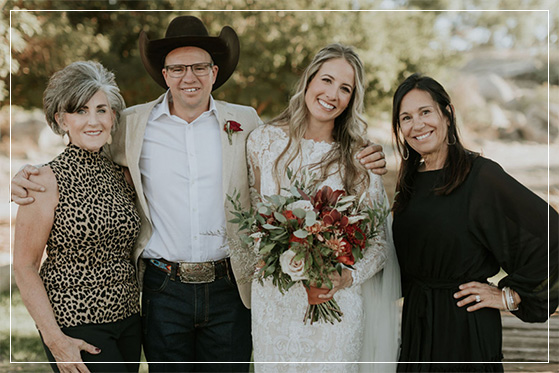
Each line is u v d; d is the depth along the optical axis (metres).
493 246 2.63
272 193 2.90
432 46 9.50
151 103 3.18
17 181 2.68
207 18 8.25
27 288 2.67
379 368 3.02
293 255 2.52
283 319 2.87
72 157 2.83
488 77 14.34
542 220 2.60
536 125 14.27
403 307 2.86
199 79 3.06
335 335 2.84
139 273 3.15
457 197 2.67
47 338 2.66
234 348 3.14
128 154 3.07
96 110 2.83
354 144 2.92
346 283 2.76
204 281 3.06
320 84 2.82
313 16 8.30
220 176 3.11
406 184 2.85
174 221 3.07
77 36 7.95
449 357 2.65
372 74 8.55
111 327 2.78
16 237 2.70
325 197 2.61
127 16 8.34
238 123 3.10
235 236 3.08
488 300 2.61
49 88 2.85
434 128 2.71
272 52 8.34
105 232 2.77
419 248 2.72
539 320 2.62
